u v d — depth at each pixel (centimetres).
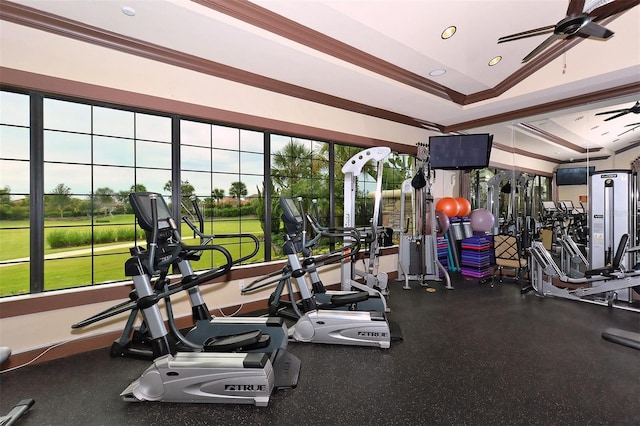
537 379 228
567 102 421
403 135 528
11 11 231
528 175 525
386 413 192
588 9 246
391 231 470
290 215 319
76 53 259
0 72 232
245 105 354
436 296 439
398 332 308
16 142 261
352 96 423
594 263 429
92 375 236
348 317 287
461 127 558
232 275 356
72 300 264
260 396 199
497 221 580
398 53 340
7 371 239
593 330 318
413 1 256
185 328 322
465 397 207
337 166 483
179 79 309
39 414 192
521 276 489
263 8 261
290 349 280
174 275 325
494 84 428
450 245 593
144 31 266
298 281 316
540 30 251
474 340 296
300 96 394
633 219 402
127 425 183
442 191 621
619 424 180
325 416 189
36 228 257
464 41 320
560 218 475
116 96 276
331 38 308
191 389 201
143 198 225
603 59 344
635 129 401
